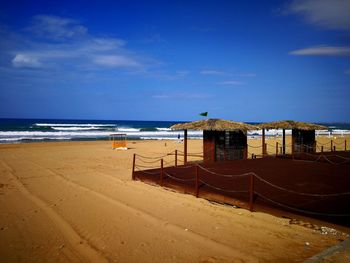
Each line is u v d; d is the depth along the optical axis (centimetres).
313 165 1534
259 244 669
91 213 908
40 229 784
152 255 632
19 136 5100
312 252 621
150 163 2038
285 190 978
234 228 767
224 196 952
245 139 1870
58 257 630
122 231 764
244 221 811
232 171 1345
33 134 5519
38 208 963
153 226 796
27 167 1811
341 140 4212
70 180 1415
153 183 1274
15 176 1516
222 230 757
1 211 933
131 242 698
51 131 6469
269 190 986
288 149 3120
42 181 1393
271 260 592
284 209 805
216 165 1531
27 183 1348
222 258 609
